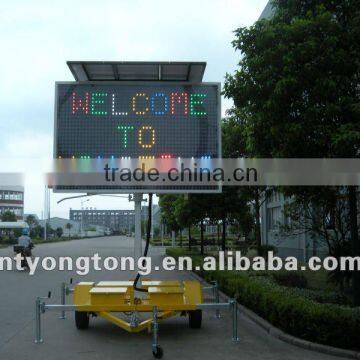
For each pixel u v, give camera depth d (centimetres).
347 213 1194
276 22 916
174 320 1069
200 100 1043
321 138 841
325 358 749
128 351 804
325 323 796
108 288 912
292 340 842
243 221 2178
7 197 10056
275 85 855
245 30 909
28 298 1401
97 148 1023
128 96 1038
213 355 779
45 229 8706
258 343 854
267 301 987
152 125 1033
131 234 13900
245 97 916
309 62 837
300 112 865
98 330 961
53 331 956
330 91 830
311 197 1000
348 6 884
